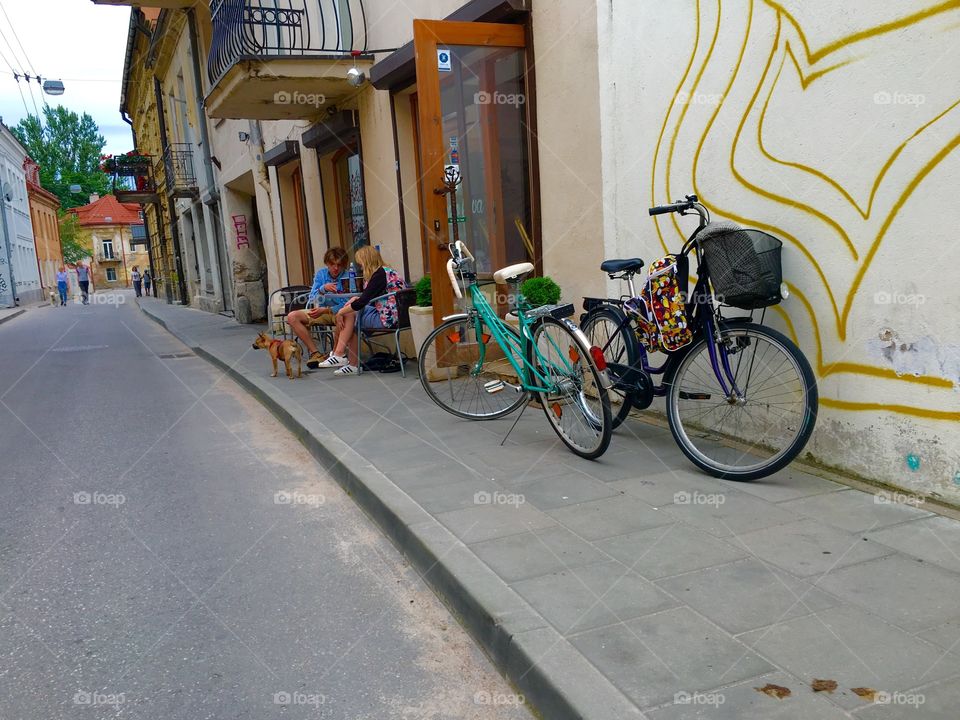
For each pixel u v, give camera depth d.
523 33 6.18
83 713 2.50
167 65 23.59
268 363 9.70
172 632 3.02
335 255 8.73
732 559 2.99
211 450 5.82
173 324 18.05
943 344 3.21
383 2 8.77
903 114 3.28
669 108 4.71
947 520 3.20
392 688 2.58
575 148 5.70
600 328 4.86
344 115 9.64
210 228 20.78
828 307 3.74
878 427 3.56
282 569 3.58
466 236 6.55
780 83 3.89
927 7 3.13
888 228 3.39
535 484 4.06
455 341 5.57
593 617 2.62
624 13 5.02
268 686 2.62
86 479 5.17
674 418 4.14
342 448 5.04
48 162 75.25
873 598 2.62
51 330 19.78
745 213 4.20
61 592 3.42
